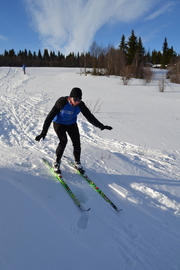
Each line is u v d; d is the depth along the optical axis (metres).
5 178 2.35
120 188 3.09
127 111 9.24
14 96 12.52
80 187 2.96
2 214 1.68
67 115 2.98
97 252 1.88
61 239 1.79
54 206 2.34
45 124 2.94
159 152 4.89
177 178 3.64
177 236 2.36
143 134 6.22
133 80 24.61
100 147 5.09
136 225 2.45
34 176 2.92
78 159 3.32
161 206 2.81
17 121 7.38
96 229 2.21
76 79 23.94
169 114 8.93
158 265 1.96
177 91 16.98
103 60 29.06
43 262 1.49
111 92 15.14
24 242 1.55
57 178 3.01
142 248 2.13
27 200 2.01
